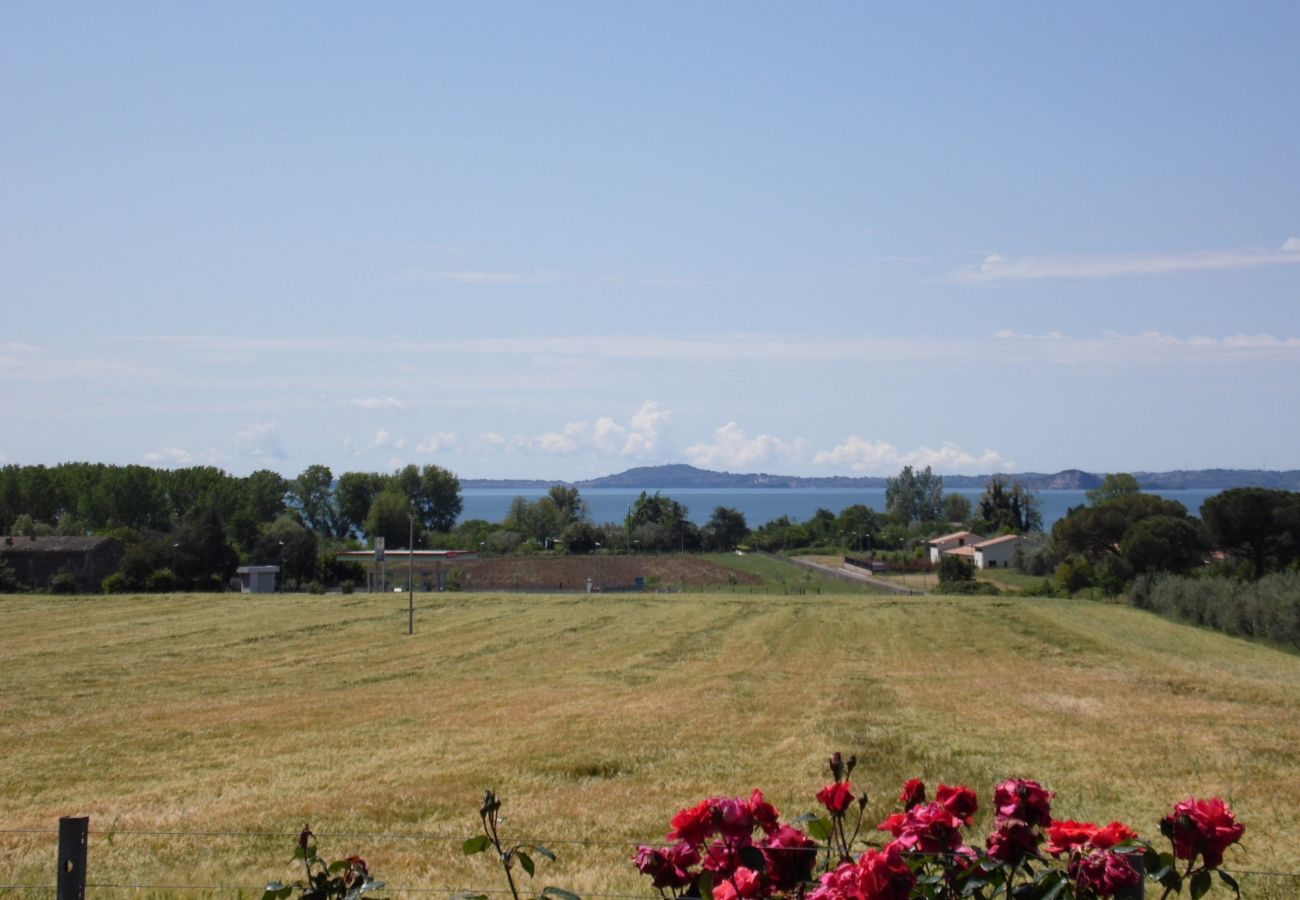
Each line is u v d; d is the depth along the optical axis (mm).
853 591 90188
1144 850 4598
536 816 14117
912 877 4125
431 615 58812
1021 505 157125
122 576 83188
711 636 49406
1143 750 20047
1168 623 57938
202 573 87312
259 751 20984
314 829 13562
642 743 21203
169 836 13125
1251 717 25328
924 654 42531
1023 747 20422
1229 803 14242
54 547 88000
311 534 102375
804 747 20422
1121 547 80500
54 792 16984
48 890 10391
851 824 13430
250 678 34562
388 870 11125
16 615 56750
